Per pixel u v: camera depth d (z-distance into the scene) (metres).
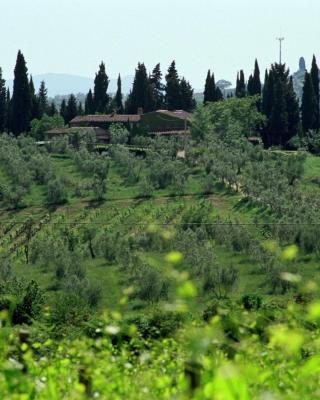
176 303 14.55
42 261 174.75
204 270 154.12
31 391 17.83
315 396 16.67
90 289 142.00
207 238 192.88
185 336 19.47
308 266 164.75
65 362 20.73
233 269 148.75
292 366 19.33
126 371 21.39
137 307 138.62
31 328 23.27
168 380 18.55
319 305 12.54
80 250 181.25
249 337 19.98
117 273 165.88
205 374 16.83
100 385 19.27
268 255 158.38
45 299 109.19
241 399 12.84
